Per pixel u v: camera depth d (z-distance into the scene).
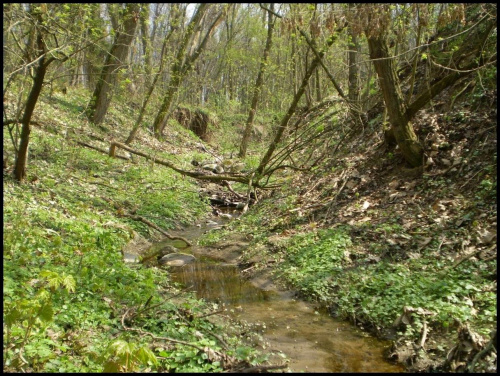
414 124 9.66
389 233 7.26
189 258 8.30
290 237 8.34
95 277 5.88
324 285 6.42
